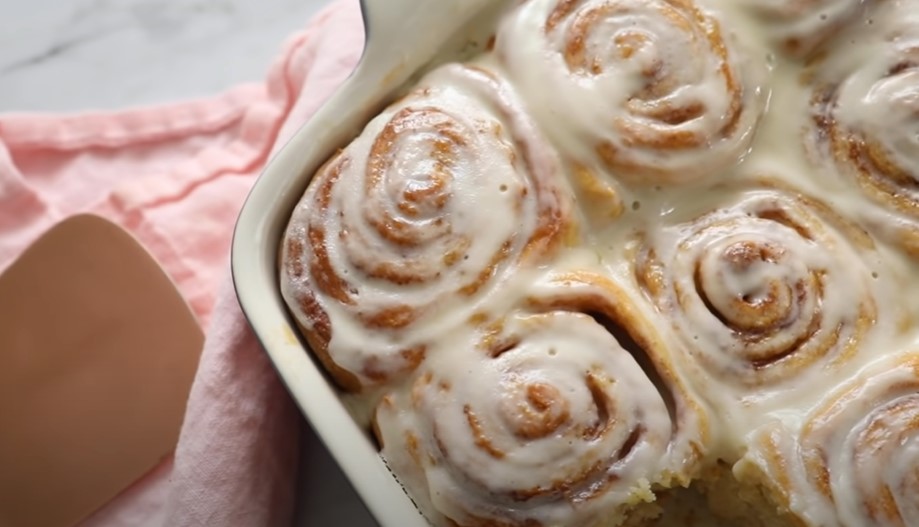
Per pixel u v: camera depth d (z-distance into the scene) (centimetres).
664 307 54
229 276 63
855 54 57
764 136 57
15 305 66
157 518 65
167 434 65
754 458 52
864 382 53
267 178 56
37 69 75
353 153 56
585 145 55
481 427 53
